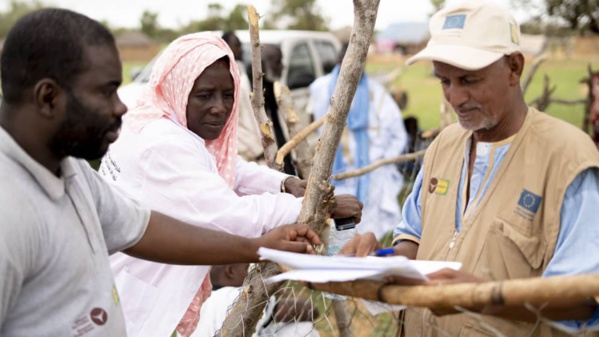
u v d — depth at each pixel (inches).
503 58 75.5
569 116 564.7
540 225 76.0
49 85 63.6
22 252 61.2
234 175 104.1
